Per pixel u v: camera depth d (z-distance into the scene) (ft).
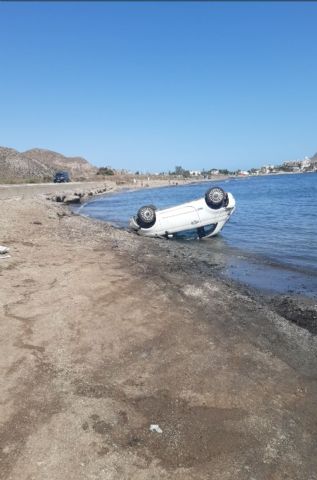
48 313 12.53
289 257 24.93
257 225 41.32
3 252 19.84
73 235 28.86
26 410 7.84
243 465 6.81
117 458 6.75
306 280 19.44
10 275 16.37
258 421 8.00
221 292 16.51
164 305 13.96
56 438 7.13
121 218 53.72
